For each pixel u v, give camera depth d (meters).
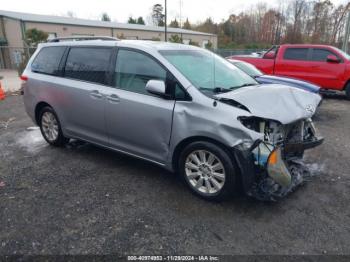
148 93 3.56
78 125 4.44
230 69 4.20
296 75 10.12
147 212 3.12
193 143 3.25
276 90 3.33
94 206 3.22
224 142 2.98
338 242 2.67
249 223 2.94
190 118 3.19
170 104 3.35
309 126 3.59
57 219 2.98
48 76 4.74
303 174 3.72
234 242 2.67
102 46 4.12
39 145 5.20
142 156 3.79
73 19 33.62
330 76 9.68
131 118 3.68
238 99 3.06
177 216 3.05
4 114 7.78
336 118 7.48
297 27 48.12
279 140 3.16
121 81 3.83
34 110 5.07
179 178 3.90
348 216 3.07
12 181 3.80
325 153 4.92
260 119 3.03
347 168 4.29
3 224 2.89
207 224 2.92
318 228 2.87
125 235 2.74
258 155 2.96
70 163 4.39
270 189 3.12
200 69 3.71
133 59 3.76
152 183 3.76
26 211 3.12
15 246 2.59
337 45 43.66
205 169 3.27
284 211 3.15
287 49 10.26
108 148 4.18
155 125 3.48
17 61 26.00
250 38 54.72
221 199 3.22
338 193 3.54
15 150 4.95
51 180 3.83
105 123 4.01
